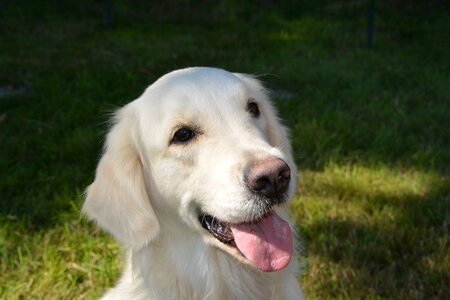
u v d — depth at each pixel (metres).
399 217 1.21
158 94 0.82
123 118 0.87
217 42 2.41
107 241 1.17
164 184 0.82
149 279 0.86
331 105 1.72
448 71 2.04
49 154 1.47
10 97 1.79
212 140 0.78
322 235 1.15
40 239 1.17
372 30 2.38
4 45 2.37
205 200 0.77
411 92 1.82
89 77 1.94
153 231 0.83
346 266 1.09
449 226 1.18
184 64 2.11
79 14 2.86
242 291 0.87
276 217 0.78
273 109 0.92
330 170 1.37
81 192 1.30
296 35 2.51
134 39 2.47
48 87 1.86
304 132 1.52
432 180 1.33
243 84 0.83
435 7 2.84
